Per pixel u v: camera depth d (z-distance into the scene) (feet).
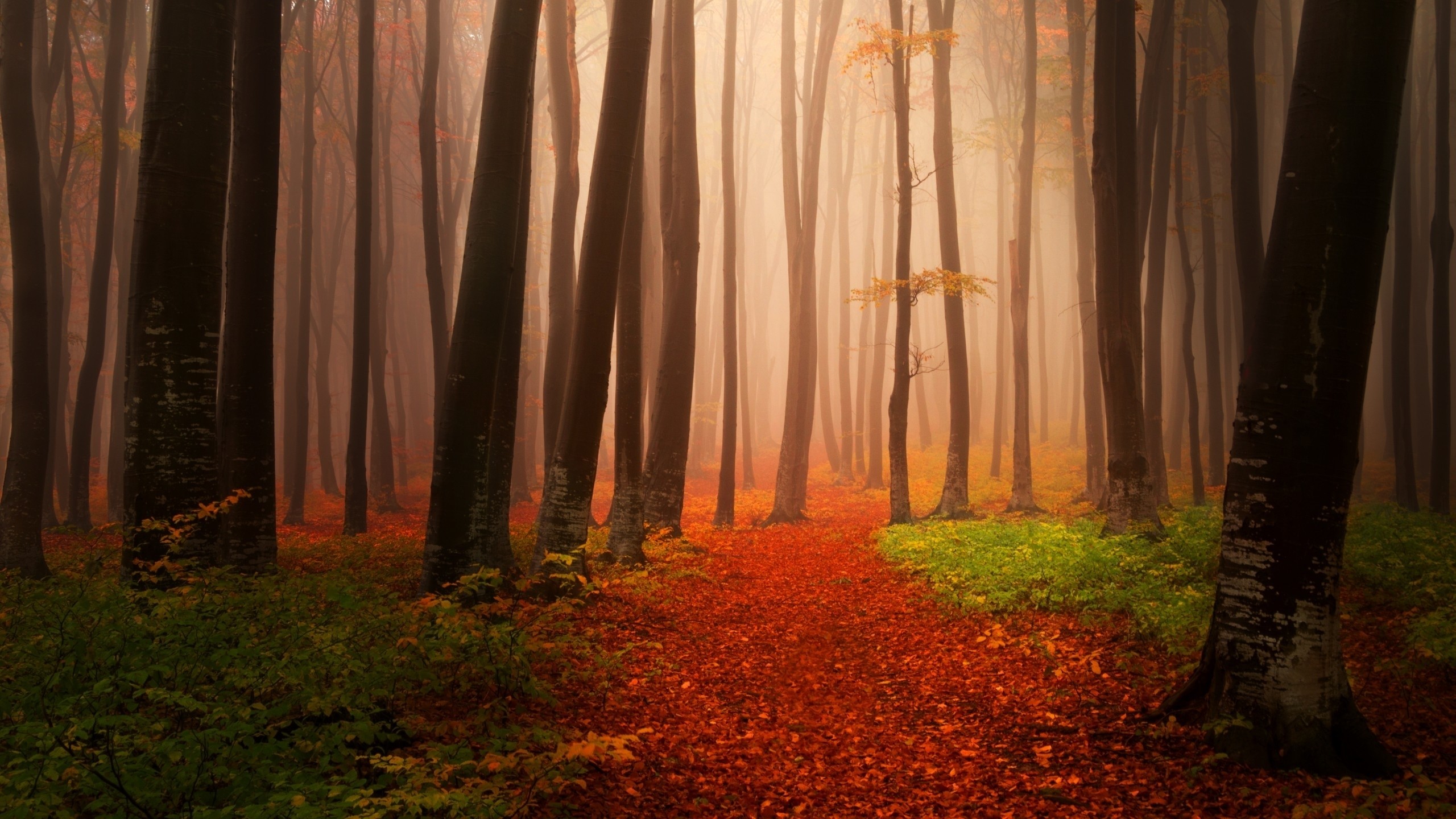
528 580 24.08
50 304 73.87
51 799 11.59
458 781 15.40
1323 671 18.56
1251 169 58.39
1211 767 18.57
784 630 35.47
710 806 18.43
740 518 81.35
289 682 16.44
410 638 18.51
